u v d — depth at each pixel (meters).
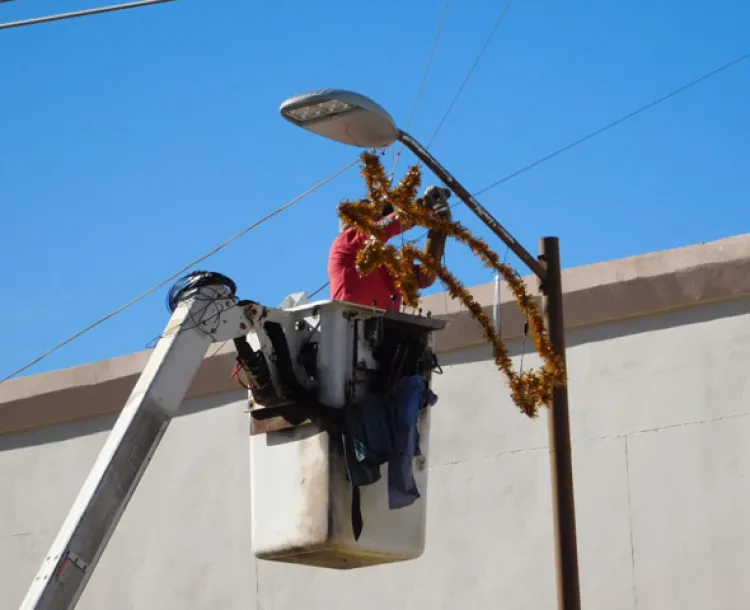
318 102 11.05
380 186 11.28
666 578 13.99
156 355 10.55
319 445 10.90
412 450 10.97
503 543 14.81
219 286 10.84
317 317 11.12
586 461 14.56
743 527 13.78
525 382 12.06
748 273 14.19
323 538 10.76
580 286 14.87
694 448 14.14
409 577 15.27
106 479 9.88
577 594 12.02
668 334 14.49
